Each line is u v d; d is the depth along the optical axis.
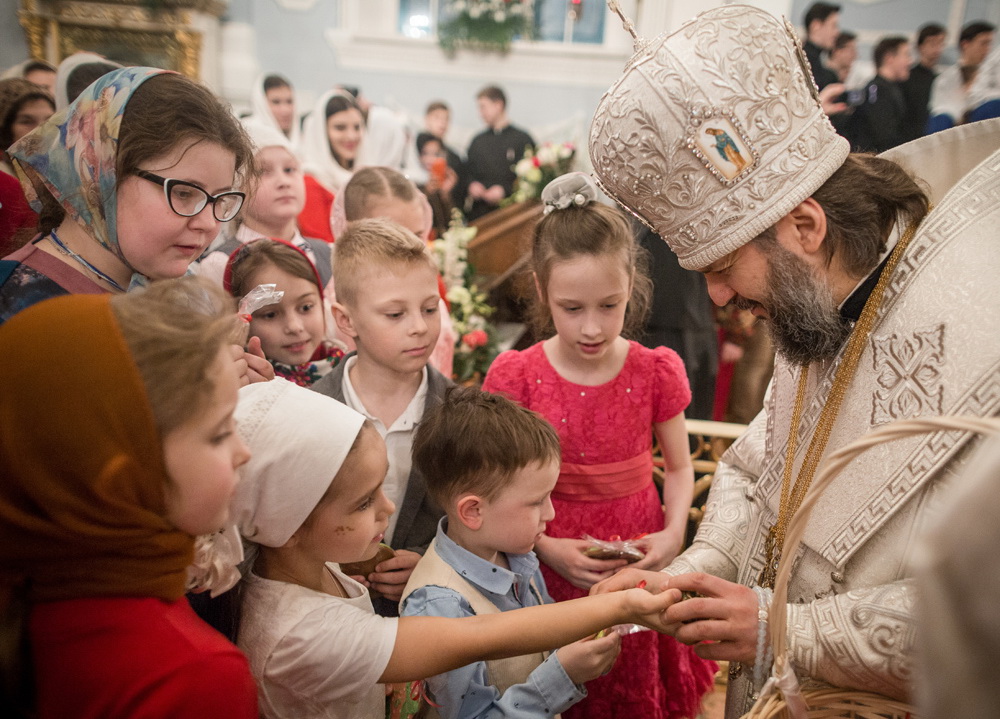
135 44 5.86
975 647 0.45
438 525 1.39
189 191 1.15
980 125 1.23
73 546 0.72
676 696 1.72
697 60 1.11
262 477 0.94
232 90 6.44
